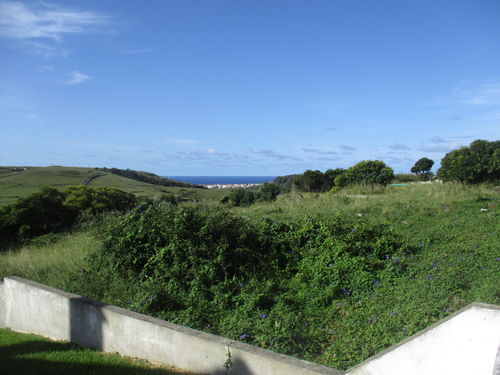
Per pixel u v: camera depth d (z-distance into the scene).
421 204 12.37
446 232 9.16
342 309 6.07
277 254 8.25
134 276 7.55
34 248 11.76
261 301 6.30
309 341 5.16
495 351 3.05
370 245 7.99
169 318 5.93
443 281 6.30
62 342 5.60
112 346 5.12
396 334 4.98
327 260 7.54
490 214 10.44
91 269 8.20
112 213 14.15
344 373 3.67
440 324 3.30
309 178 23.53
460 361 3.18
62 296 5.68
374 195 16.23
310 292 6.68
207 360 4.31
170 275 7.15
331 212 12.38
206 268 7.12
